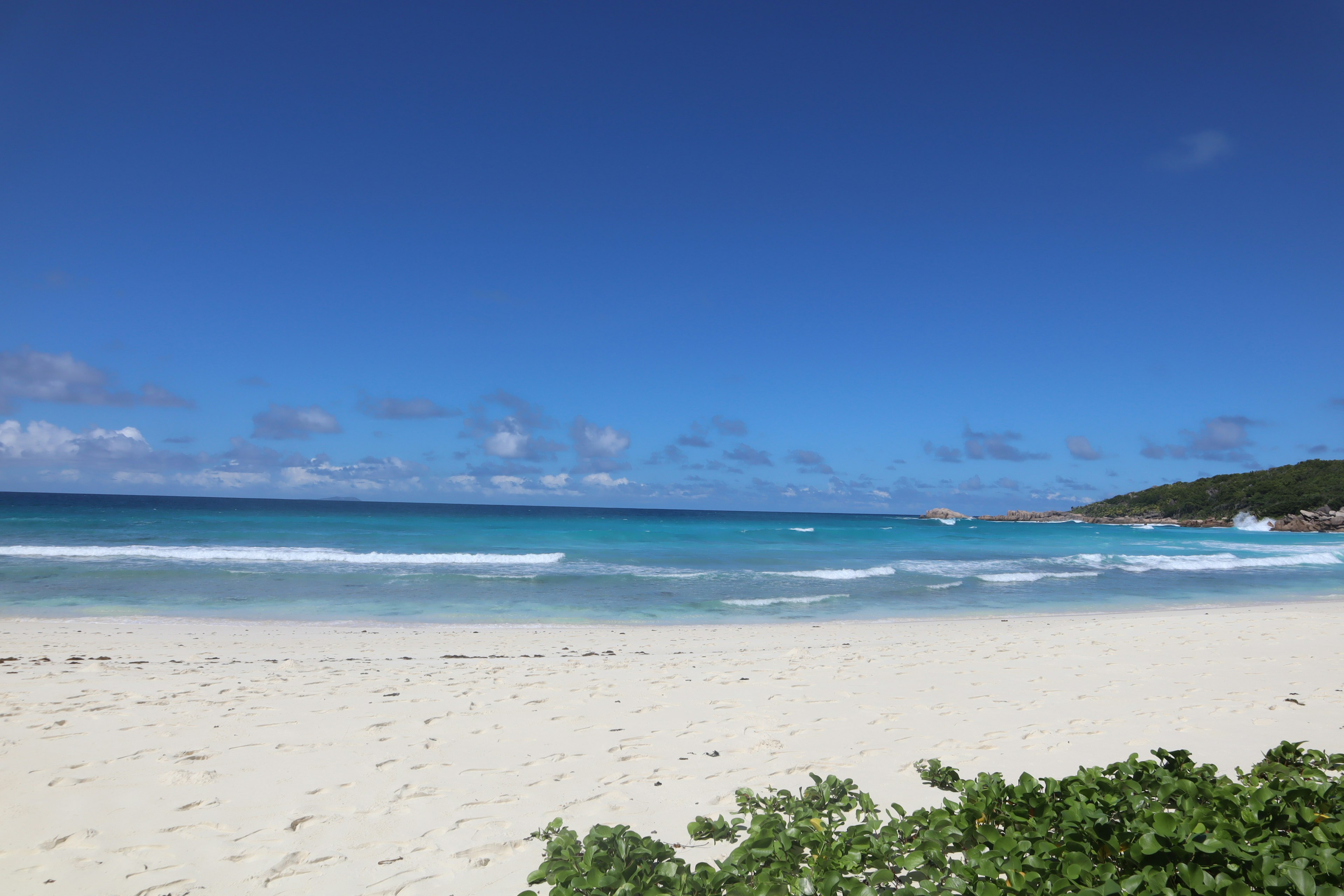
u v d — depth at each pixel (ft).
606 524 196.75
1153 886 9.59
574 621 47.29
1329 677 28.12
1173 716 21.93
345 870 11.98
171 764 16.74
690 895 10.51
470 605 52.31
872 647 35.94
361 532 124.98
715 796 15.35
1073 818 11.72
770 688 25.59
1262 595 68.54
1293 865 9.57
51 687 23.90
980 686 26.17
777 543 125.90
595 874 10.69
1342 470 285.02
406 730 19.81
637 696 24.25
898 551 115.85
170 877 11.66
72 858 12.21
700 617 50.01
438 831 13.48
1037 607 57.47
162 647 33.73
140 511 182.09
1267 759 16.02
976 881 10.37
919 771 16.74
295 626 42.09
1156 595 67.15
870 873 11.42
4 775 15.79
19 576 58.90
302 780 15.96
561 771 16.83
